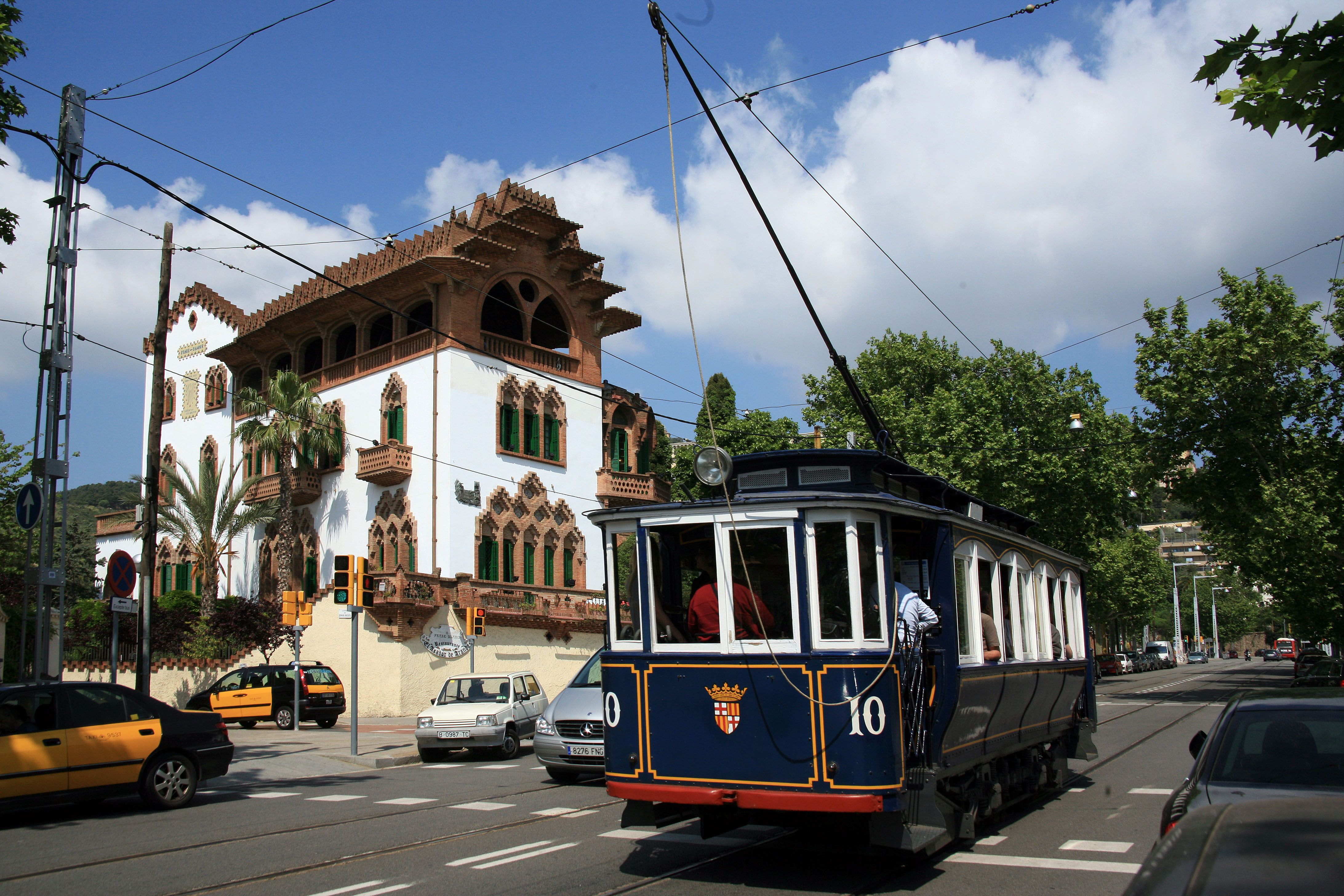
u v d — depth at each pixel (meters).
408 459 33.72
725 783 8.18
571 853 9.47
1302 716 7.11
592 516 9.16
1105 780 14.80
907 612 8.48
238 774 16.22
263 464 40.44
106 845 10.15
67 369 16.58
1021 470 40.16
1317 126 5.93
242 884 8.29
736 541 8.47
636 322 40.09
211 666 33.34
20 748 11.45
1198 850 2.81
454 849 9.69
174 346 47.03
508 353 35.59
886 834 7.80
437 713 19.09
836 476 9.30
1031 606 12.15
